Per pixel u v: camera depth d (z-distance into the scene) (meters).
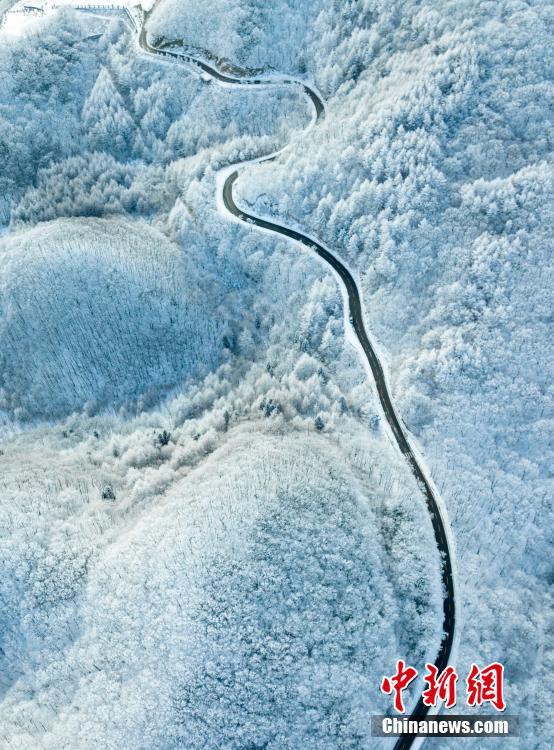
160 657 86.69
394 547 95.69
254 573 90.31
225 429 115.25
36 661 92.25
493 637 90.00
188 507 99.50
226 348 128.88
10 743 86.19
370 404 111.31
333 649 85.94
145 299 128.12
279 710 82.88
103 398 124.62
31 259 127.75
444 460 103.38
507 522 97.75
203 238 136.75
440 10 136.62
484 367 107.00
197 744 81.19
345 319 122.50
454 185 121.69
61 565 96.25
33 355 123.31
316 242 133.25
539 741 83.44
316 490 98.12
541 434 102.31
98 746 82.19
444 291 114.44
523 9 130.00
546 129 120.69
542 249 111.62
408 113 128.88
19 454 114.31
